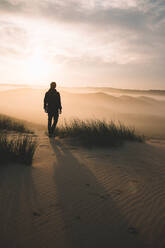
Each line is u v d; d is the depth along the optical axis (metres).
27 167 4.22
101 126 7.74
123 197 3.16
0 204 2.75
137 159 5.30
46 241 2.11
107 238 2.20
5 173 3.82
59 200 2.98
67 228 2.34
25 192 3.15
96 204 2.91
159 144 7.57
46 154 5.32
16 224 2.36
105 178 3.90
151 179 3.96
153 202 3.04
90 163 4.75
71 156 5.25
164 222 2.53
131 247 2.08
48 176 3.85
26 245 2.04
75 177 3.88
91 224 2.44
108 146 6.38
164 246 2.11
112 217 2.60
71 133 7.91
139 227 2.42
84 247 2.05
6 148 4.57
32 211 2.65
